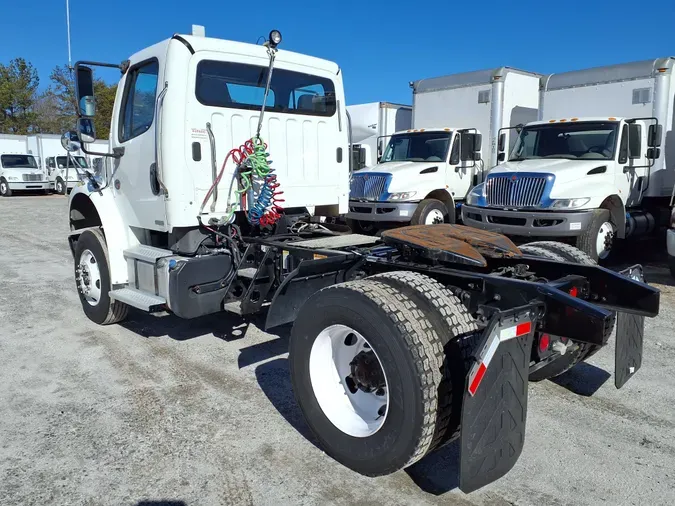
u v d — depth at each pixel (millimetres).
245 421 3846
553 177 8828
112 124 5363
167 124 4551
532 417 3908
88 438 3623
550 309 3080
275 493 3045
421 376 2770
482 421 2643
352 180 12070
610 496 3018
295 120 5316
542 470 3270
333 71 5641
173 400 4172
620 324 3777
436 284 3213
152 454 3430
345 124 5777
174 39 4531
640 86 9977
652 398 4203
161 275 4750
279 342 5438
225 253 4793
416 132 12492
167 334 5691
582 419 3881
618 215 9320
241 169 4879
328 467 3291
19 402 4156
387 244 4426
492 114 11594
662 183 10125
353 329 3072
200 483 3135
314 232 5301
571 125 9820
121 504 2957
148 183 4914
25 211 19516
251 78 4980
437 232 4195
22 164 29031
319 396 3342
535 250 4539
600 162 9156
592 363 4910
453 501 2979
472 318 3143
